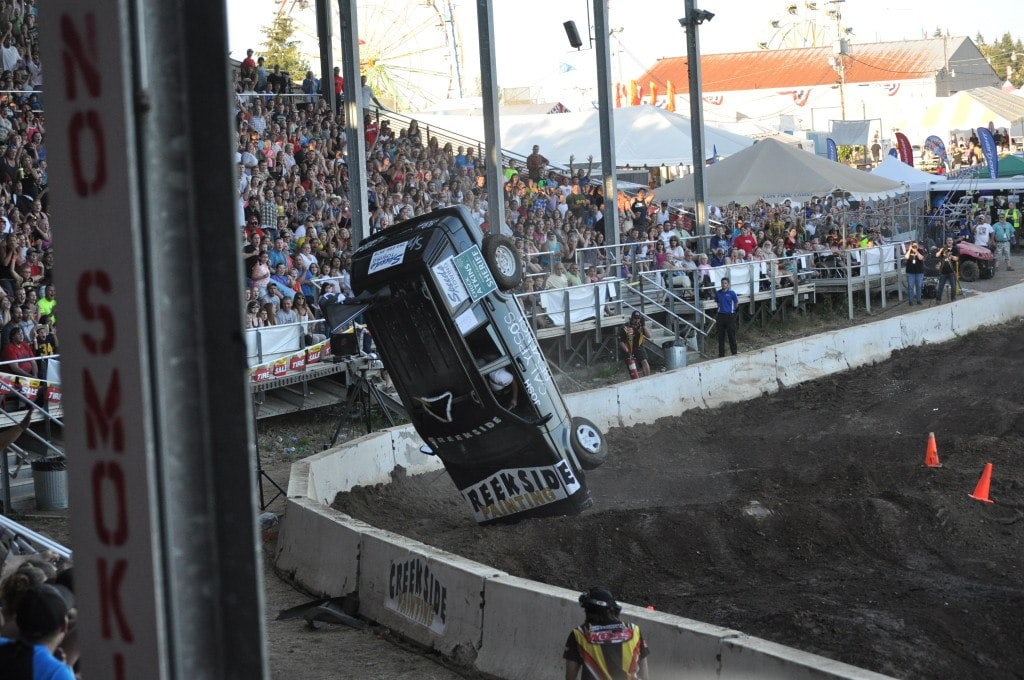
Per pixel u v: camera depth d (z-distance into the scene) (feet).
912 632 45.37
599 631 30.91
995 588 51.60
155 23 7.92
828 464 77.36
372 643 46.32
